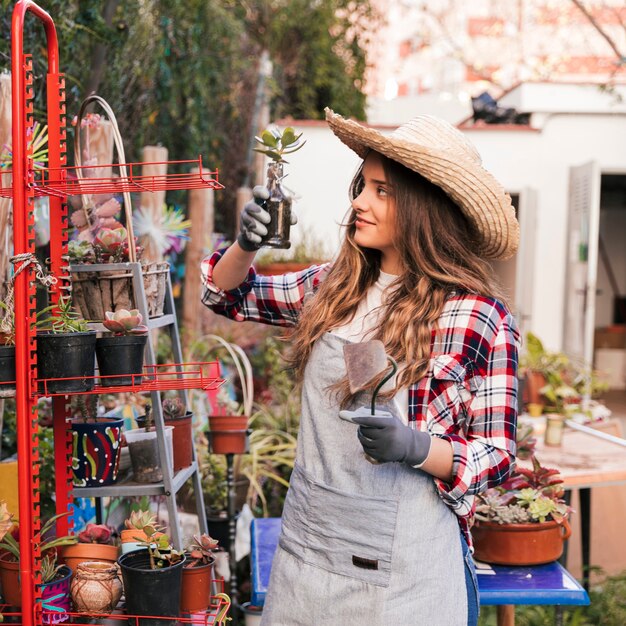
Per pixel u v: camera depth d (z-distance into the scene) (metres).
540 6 10.13
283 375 4.50
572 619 3.14
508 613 2.35
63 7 3.31
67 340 1.79
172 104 4.89
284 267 5.98
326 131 7.11
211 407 3.81
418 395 1.59
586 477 2.80
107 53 3.99
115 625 1.94
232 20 6.01
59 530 2.08
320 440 1.65
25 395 1.78
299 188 7.12
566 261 7.45
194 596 2.02
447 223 1.63
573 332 7.16
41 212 3.03
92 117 2.79
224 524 3.17
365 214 1.65
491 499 2.36
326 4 9.24
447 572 1.60
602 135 7.39
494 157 7.41
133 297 2.09
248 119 7.12
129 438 2.12
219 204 6.79
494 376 1.60
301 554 1.66
